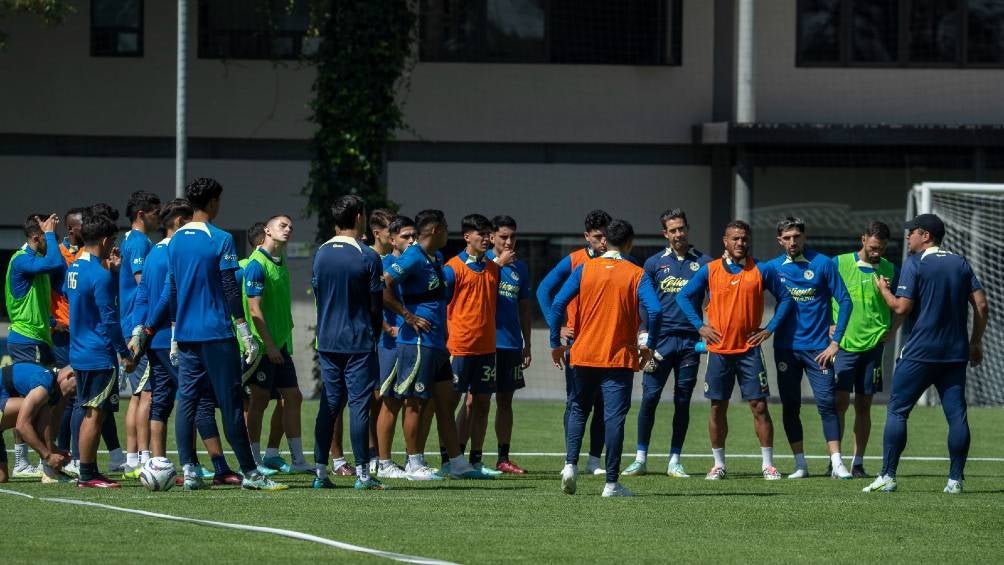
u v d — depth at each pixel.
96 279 36.59
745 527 30.95
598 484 40.56
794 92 80.00
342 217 36.66
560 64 80.44
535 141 80.44
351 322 36.53
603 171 80.69
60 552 25.75
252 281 40.62
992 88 80.50
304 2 79.75
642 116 80.62
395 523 30.36
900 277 38.66
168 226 37.47
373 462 43.91
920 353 38.41
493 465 46.72
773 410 70.19
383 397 40.97
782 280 43.28
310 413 67.06
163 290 36.69
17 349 39.69
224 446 51.34
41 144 79.69
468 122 80.19
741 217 77.75
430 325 39.44
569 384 43.66
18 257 39.69
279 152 80.06
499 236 45.28
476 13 80.06
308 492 36.06
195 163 79.94
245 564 24.83
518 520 31.31
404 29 77.38
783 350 43.62
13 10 69.38
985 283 77.00
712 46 80.44
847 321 42.97
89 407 36.91
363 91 76.44
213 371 35.78
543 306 42.56
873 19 80.31
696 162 80.94
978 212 77.50
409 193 80.12
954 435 38.59
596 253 42.59
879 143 76.69
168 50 79.88
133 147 79.88
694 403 76.19
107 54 79.75
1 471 38.91
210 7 79.56
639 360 36.62
